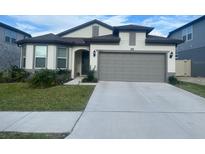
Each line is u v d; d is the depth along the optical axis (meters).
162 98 11.57
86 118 7.71
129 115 8.16
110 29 25.66
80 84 16.64
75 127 6.71
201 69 26.66
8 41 26.95
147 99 11.28
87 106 9.57
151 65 18.77
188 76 28.58
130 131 6.40
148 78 18.75
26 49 20.31
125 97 11.73
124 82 18.12
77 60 23.33
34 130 6.43
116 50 18.86
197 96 12.19
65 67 20.98
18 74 19.62
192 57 28.80
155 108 9.34
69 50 21.28
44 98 11.30
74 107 9.36
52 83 15.96
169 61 18.59
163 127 6.78
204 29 26.09
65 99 11.04
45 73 15.95
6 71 20.34
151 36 20.48
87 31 25.72
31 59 20.17
